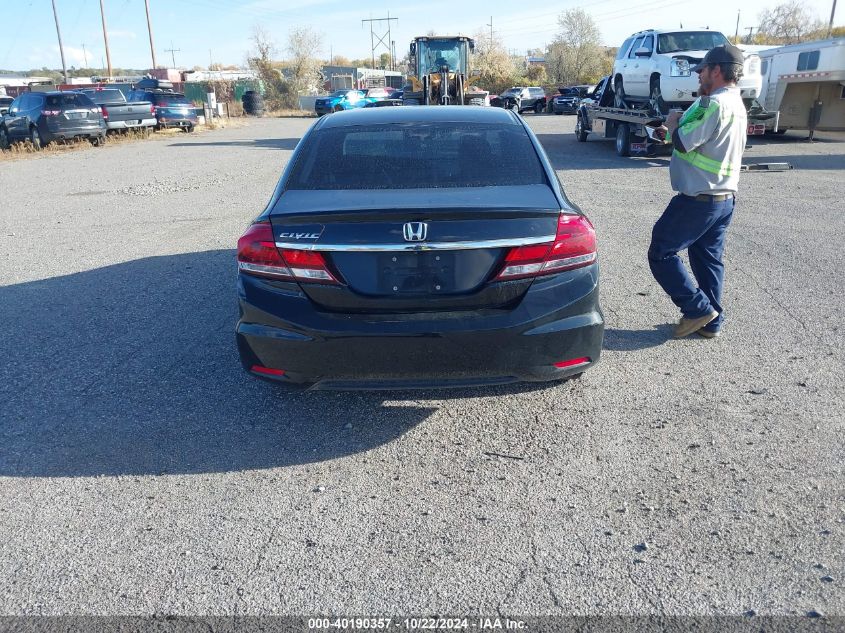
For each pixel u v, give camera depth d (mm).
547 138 22016
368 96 43406
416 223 3232
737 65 4336
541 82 73812
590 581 2602
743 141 4445
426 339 3281
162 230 8875
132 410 4035
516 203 3395
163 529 2975
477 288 3307
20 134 21953
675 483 3201
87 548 2859
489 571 2672
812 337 4832
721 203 4457
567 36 75562
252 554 2805
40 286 6512
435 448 3586
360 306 3320
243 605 2527
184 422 3895
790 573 2605
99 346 4996
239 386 4324
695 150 4383
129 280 6621
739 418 3768
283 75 60469
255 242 3393
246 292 3457
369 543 2855
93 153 20078
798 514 2945
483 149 3945
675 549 2760
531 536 2869
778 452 3424
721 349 4691
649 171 13359
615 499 3100
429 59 25234
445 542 2850
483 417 3883
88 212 10359
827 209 9000
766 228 7988
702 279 4812
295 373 3436
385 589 2592
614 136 17422
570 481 3250
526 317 3322
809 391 4047
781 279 6109
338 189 3646
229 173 14484
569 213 3398
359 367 3359
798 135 20922
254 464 3471
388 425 3828
